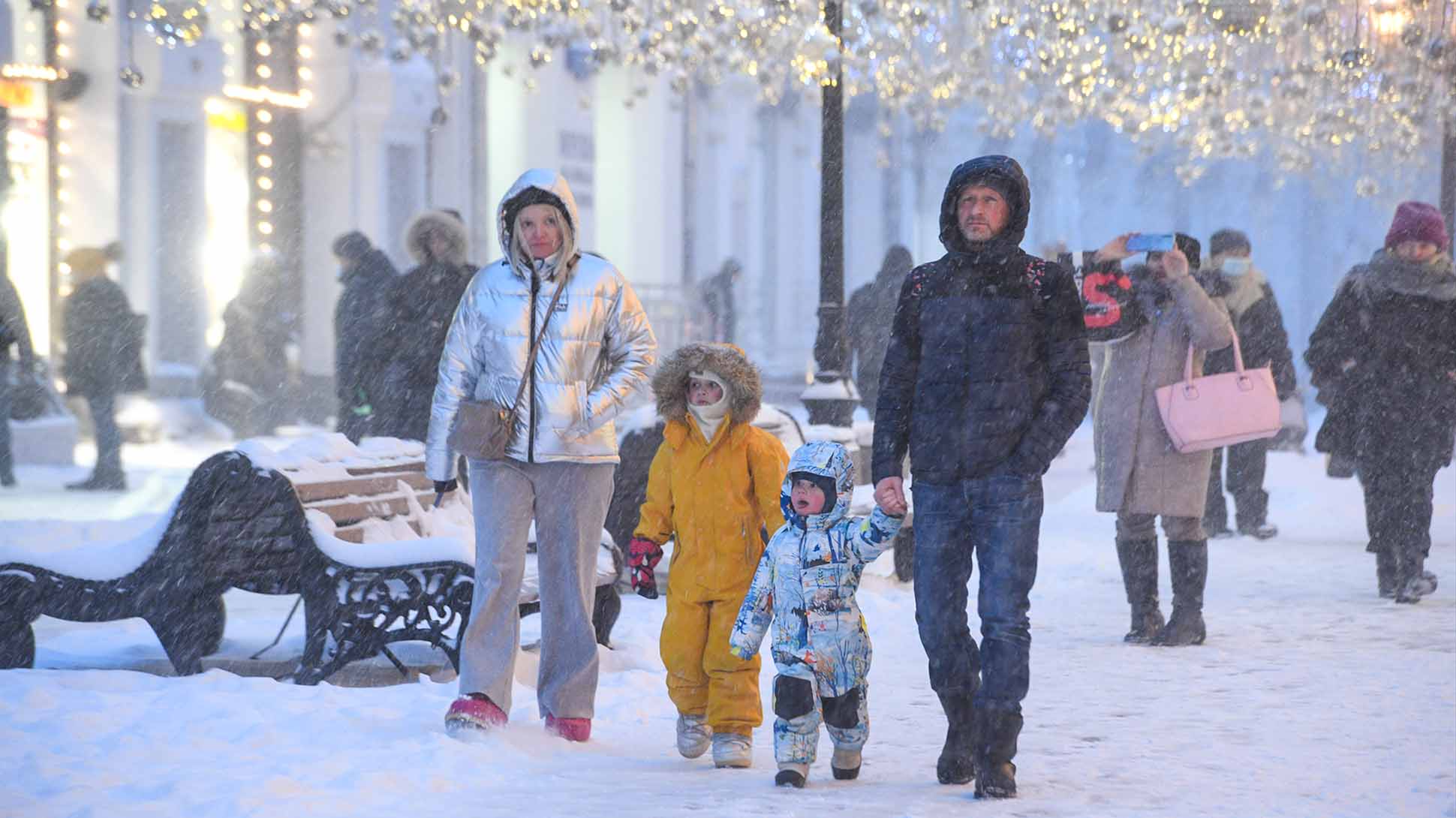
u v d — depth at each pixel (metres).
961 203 17.58
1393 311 32.66
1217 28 43.38
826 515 17.59
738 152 130.12
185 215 75.19
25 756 17.73
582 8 44.34
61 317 68.50
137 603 24.11
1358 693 23.28
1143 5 43.56
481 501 20.27
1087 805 16.05
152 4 51.66
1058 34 46.22
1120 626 30.31
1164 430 27.86
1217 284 29.38
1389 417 32.75
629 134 112.88
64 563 24.14
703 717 19.25
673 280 115.12
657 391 19.12
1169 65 50.59
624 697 23.19
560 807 15.70
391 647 26.81
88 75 69.75
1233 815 15.68
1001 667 16.67
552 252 20.39
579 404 20.25
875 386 63.25
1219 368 42.19
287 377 72.75
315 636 23.34
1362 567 38.84
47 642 28.19
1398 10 42.84
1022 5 45.19
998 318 17.30
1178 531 28.03
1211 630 29.56
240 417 71.06
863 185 149.00
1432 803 16.41
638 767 18.66
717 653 18.81
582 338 20.39
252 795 15.77
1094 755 18.98
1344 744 19.66
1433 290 32.59
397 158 87.06
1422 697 22.89
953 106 54.69
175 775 16.91
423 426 37.47
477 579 20.16
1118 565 39.22
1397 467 32.75
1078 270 28.33
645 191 113.06
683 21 42.78
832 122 40.41
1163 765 18.36
